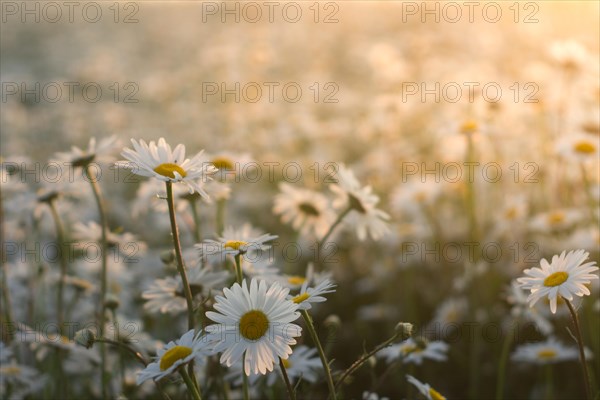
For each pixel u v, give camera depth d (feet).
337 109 9.48
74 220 5.13
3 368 3.45
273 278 3.07
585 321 4.17
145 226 6.48
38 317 4.20
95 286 3.95
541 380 4.20
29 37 18.62
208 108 10.01
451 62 9.49
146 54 15.72
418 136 7.29
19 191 3.96
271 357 2.53
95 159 3.48
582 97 6.03
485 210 5.54
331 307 5.46
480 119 5.05
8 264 4.19
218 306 2.57
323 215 3.79
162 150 2.75
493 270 4.90
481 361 4.55
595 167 5.24
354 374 4.47
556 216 4.60
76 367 3.68
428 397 2.82
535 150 6.20
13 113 10.15
